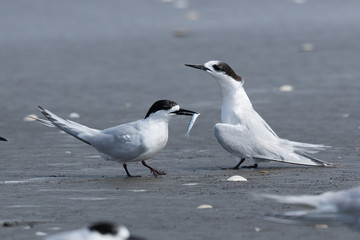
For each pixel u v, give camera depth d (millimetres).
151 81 22938
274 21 36094
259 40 30734
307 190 9781
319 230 7652
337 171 11250
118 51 29344
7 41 32781
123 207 8984
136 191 9992
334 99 18656
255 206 8828
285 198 6793
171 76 23766
